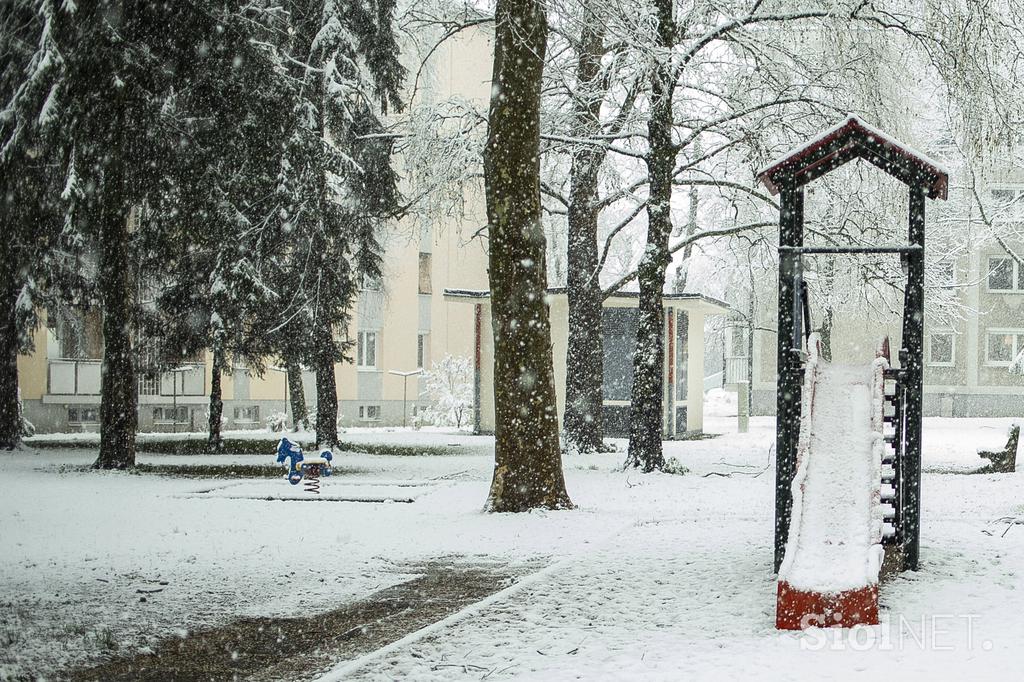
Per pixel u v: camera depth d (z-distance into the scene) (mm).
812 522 9148
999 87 18891
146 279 27859
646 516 15039
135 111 19844
